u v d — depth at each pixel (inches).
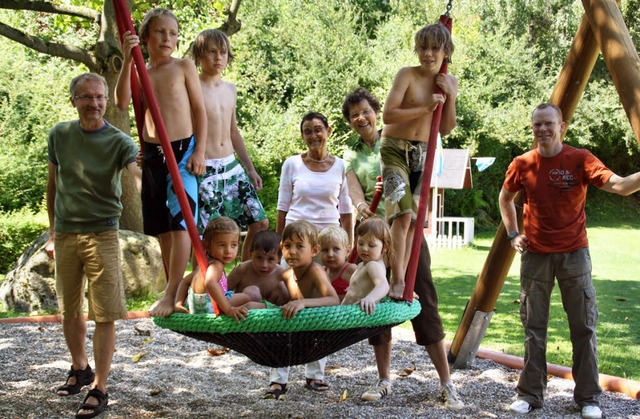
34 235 453.7
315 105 730.8
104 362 162.7
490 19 929.5
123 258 324.5
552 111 163.3
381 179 164.6
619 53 143.5
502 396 184.9
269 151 616.1
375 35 912.3
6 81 583.8
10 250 448.5
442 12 868.0
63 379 194.1
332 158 184.2
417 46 149.8
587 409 165.5
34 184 525.7
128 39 129.6
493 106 897.5
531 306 170.9
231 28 387.9
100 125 162.4
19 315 303.1
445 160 668.1
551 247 166.2
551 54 945.5
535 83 890.1
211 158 164.7
